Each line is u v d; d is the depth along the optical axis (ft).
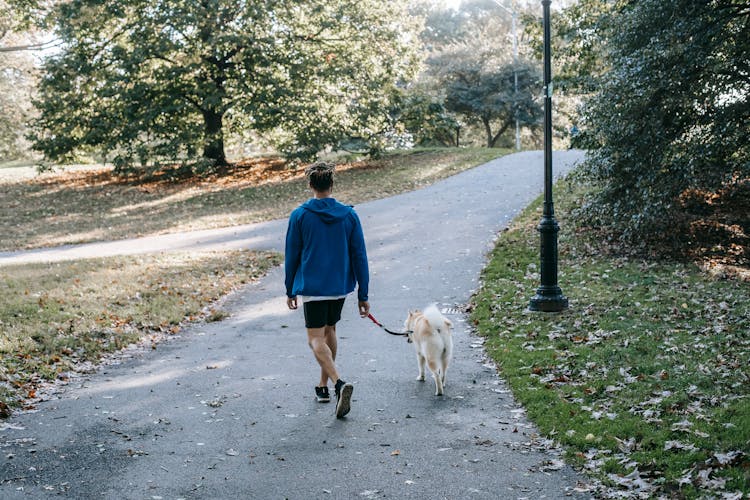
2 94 120.88
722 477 14.74
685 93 44.04
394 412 20.72
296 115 95.66
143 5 96.63
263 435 19.08
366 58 105.29
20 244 66.80
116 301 36.94
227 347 29.45
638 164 45.21
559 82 63.62
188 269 47.44
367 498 15.11
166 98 98.12
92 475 16.53
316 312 19.72
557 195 68.23
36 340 29.09
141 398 22.62
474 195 74.79
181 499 15.25
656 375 22.34
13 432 19.44
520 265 43.34
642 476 15.28
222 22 96.12
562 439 17.66
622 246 48.44
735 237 49.96
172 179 103.30
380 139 108.58
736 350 24.75
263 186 94.48
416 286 40.65
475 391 22.53
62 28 94.27
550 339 27.81
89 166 124.98
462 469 16.44
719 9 44.73
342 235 19.86
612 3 60.34
